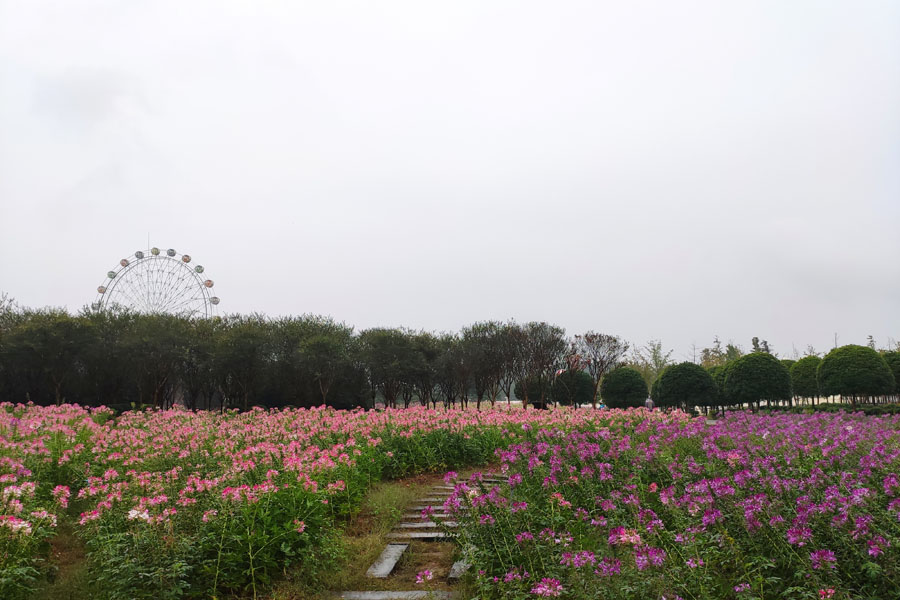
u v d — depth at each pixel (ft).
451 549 23.79
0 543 18.47
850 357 91.56
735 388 99.04
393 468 39.01
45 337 75.56
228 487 22.88
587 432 39.81
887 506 19.86
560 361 100.89
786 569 16.97
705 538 18.34
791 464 27.32
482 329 102.06
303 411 55.57
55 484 29.19
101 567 19.35
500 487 24.97
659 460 28.94
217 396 99.45
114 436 37.73
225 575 19.24
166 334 84.28
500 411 57.82
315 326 98.48
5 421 39.47
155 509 20.03
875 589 15.14
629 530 17.70
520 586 16.80
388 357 97.55
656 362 155.74
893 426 42.39
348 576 21.09
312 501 23.59
